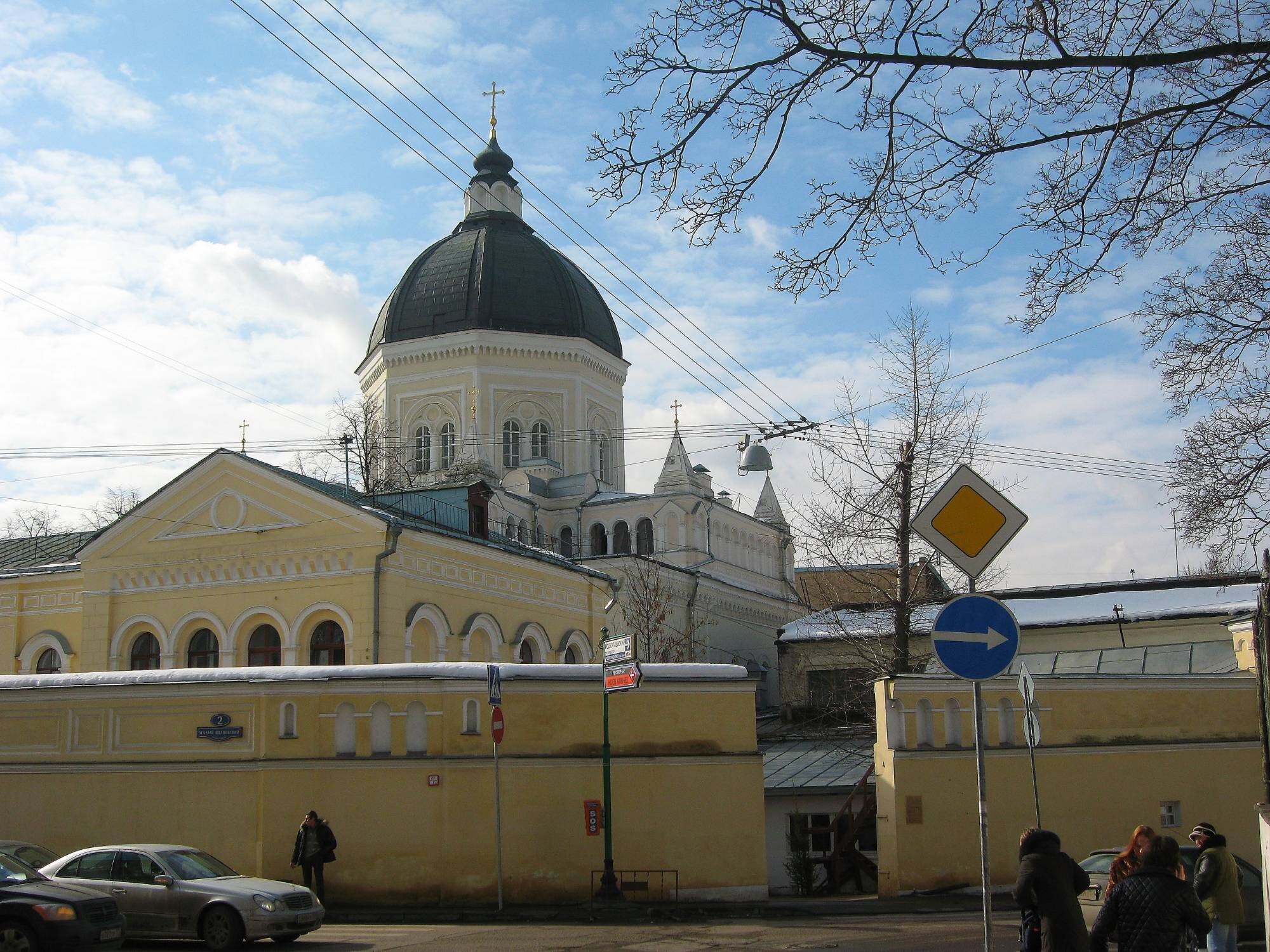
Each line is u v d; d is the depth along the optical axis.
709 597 56.94
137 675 23.61
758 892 22.70
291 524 32.31
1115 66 10.95
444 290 59.62
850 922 19.84
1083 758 25.30
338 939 17.95
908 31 11.06
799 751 35.47
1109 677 25.84
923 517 11.50
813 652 44.62
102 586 34.12
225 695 22.95
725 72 11.55
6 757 23.83
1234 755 26.25
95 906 15.25
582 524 58.12
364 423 58.06
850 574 35.22
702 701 23.20
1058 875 10.74
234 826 22.42
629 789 22.59
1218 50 10.80
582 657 40.38
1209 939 13.57
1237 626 32.38
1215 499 19.30
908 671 33.41
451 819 21.92
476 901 21.75
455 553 34.31
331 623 32.00
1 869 15.52
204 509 33.44
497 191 64.50
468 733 22.38
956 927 18.64
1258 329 16.48
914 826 23.95
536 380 59.03
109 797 23.11
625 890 22.11
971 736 24.78
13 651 36.25
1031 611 41.50
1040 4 10.77
